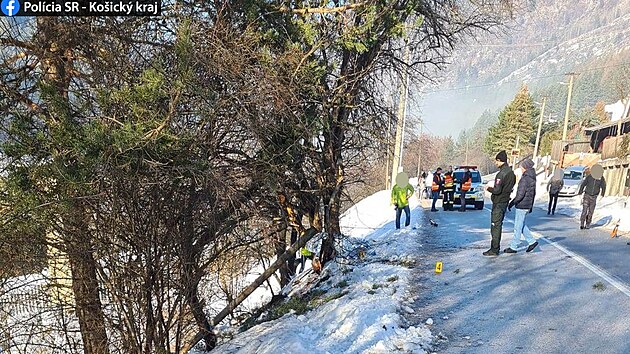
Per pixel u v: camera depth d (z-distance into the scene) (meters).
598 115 74.44
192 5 6.13
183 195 6.11
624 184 29.34
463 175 20.59
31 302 6.16
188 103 5.39
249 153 6.74
